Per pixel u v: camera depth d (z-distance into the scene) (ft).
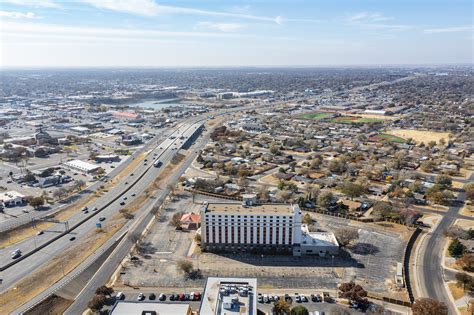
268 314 642.63
